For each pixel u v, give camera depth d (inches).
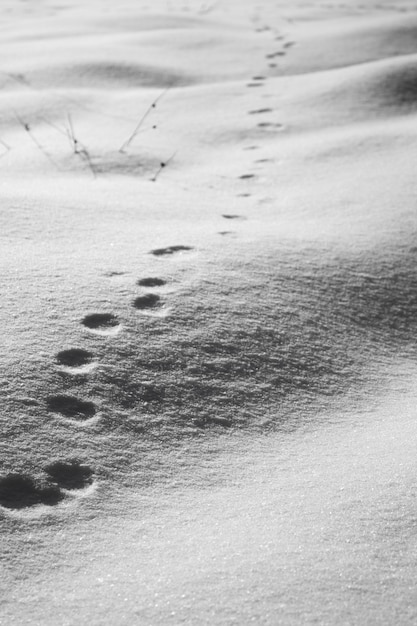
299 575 47.1
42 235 77.0
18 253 72.5
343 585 46.5
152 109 150.1
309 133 133.6
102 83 170.9
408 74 156.6
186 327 65.8
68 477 52.6
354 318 72.4
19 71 174.6
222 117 145.6
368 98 149.3
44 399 56.9
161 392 59.9
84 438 55.1
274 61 205.6
